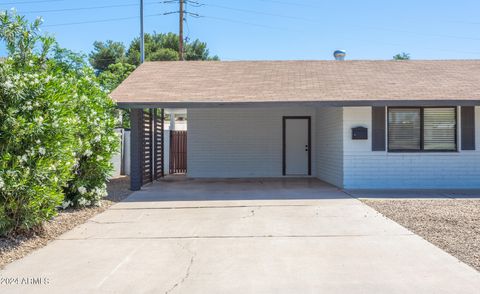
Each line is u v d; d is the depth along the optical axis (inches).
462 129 482.3
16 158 240.7
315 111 637.3
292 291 178.2
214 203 390.3
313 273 199.5
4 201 238.4
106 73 823.7
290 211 348.8
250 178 628.4
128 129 667.4
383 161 482.9
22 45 270.5
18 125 237.3
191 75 573.6
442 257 221.6
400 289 179.5
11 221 246.1
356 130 479.5
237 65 630.5
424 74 559.2
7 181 231.9
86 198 361.1
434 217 317.7
